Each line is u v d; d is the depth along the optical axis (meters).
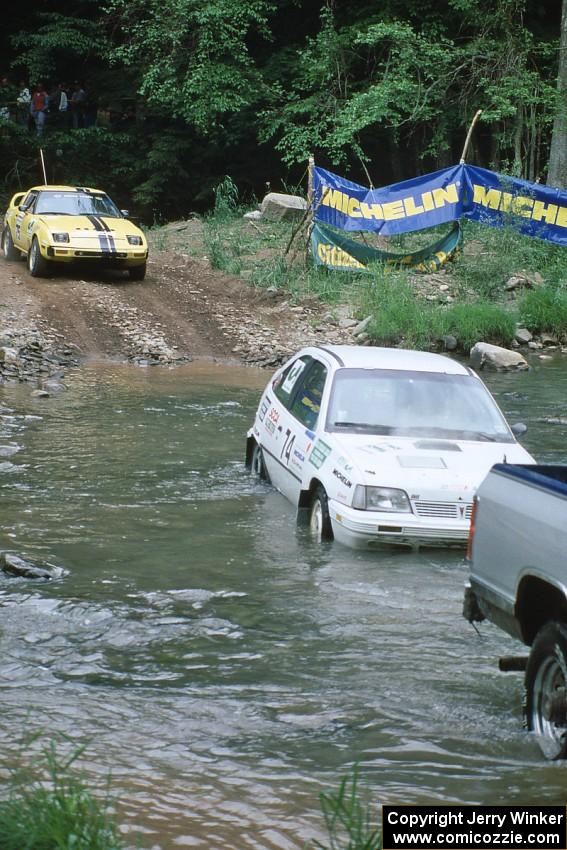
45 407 18.39
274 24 51.22
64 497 12.72
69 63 54.66
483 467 11.34
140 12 50.09
